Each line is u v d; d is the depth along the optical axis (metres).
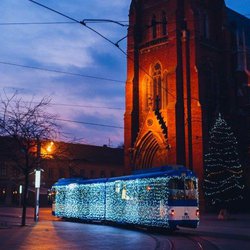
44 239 19.41
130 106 54.12
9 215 43.84
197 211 26.14
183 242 20.28
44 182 73.19
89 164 81.31
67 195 38.34
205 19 55.41
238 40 58.34
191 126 49.34
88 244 17.78
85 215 34.88
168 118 49.25
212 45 54.81
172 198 25.62
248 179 51.53
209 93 53.53
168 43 51.56
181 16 52.09
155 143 51.19
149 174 27.81
